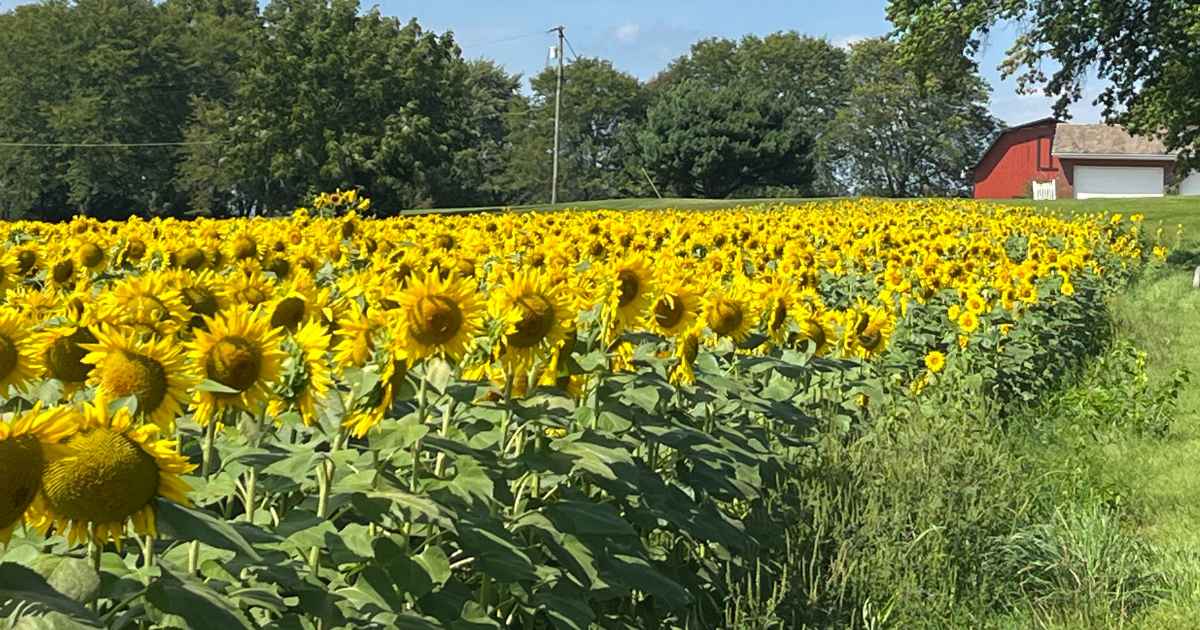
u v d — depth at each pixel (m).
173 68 83.25
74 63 80.56
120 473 2.38
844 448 7.61
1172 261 26.55
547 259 9.46
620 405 5.00
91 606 2.60
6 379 3.39
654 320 5.40
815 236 17.33
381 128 65.75
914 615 5.83
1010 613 6.24
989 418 9.07
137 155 81.19
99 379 3.05
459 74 69.31
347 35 66.75
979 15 27.67
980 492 7.33
